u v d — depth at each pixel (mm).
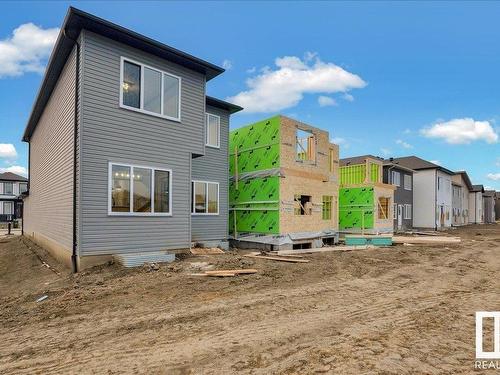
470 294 7254
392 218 24719
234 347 4320
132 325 5105
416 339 4688
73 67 9992
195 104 11938
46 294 6980
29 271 10242
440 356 4160
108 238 9477
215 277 8289
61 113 11633
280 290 7266
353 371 3721
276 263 10500
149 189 10484
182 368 3768
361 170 24141
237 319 5391
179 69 11500
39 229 15945
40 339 4621
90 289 7113
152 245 10453
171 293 6875
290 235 15812
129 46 10156
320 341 4547
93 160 9266
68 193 10219
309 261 11031
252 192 16906
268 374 3633
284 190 15680
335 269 9820
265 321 5309
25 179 45750
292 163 16281
